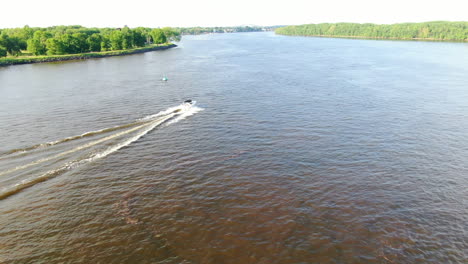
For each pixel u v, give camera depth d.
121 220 31.19
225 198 34.75
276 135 51.94
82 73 120.88
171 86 91.12
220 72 116.38
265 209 32.81
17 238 28.69
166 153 45.53
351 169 40.78
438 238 28.84
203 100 74.00
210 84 93.25
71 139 50.03
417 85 89.88
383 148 46.88
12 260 26.23
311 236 29.00
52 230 29.75
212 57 174.50
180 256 26.80
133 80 102.25
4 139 50.16
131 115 62.41
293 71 116.69
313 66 129.62
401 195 35.28
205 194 35.53
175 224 30.62
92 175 39.34
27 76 116.38
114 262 26.14
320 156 44.38
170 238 28.84
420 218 31.47
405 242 28.33
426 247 27.78
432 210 32.72
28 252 27.11
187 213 32.22
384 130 53.88
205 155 44.91
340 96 76.88
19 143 48.50
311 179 38.47
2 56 171.38
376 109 65.81
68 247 27.72
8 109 67.88
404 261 26.28
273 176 39.19
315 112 63.72
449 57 159.62
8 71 133.62
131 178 38.78
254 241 28.42
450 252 27.25
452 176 39.25
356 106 67.94
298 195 35.25
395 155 44.62
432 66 127.88
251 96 77.38
